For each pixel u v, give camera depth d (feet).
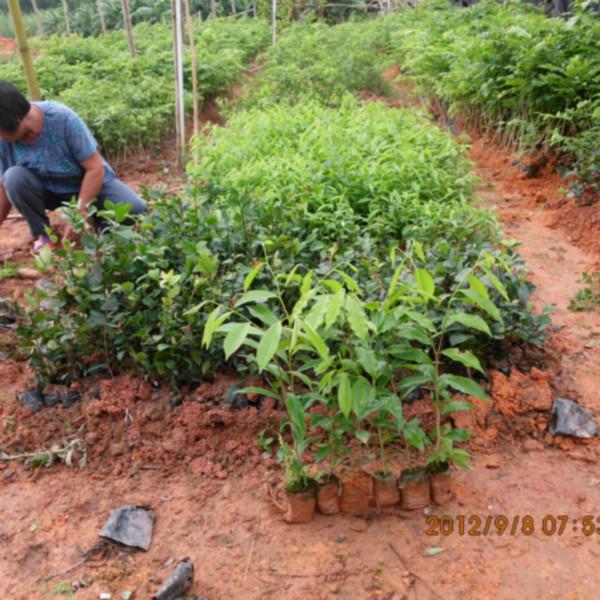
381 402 7.77
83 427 9.95
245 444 9.55
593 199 17.92
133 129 25.79
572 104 21.26
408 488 8.27
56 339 10.41
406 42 34.81
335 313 6.17
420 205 15.07
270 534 8.32
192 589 7.63
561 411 9.68
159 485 9.13
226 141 19.44
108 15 73.26
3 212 14.89
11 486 9.20
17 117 12.89
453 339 9.51
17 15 16.47
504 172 22.25
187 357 10.19
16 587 7.72
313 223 13.99
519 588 7.48
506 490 8.82
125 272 10.54
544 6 34.37
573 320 12.83
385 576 7.70
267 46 48.85
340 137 18.28
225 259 11.78
